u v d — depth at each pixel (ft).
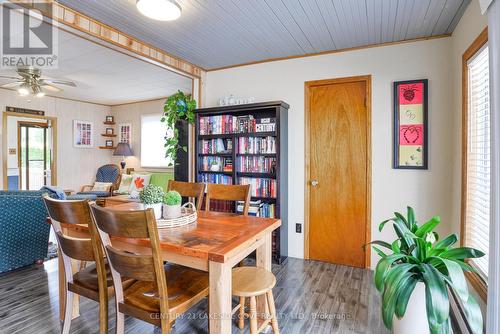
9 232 9.05
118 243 5.47
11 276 9.13
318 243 10.76
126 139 21.29
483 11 4.63
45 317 6.91
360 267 10.11
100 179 20.40
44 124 20.27
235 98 12.07
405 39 9.30
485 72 6.40
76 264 7.04
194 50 10.44
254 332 5.40
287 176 11.12
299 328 6.53
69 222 5.24
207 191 8.18
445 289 4.48
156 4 6.69
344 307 7.43
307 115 10.83
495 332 4.20
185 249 4.68
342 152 10.36
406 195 9.39
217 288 4.62
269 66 11.50
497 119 4.25
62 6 7.38
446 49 8.88
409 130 9.29
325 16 7.85
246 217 6.93
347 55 10.21
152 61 10.28
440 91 8.94
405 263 5.24
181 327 6.64
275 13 7.72
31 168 20.39
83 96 18.90
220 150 11.76
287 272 9.70
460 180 7.97
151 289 5.26
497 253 4.19
